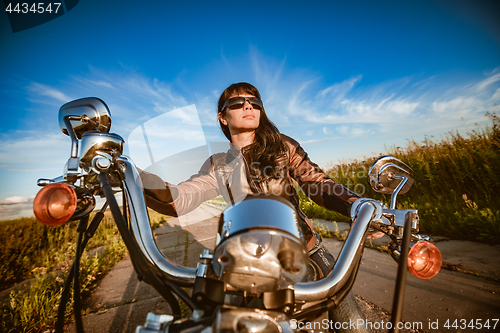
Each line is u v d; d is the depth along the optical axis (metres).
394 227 0.88
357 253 0.79
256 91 1.62
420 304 1.83
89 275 3.16
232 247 0.50
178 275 0.69
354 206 0.94
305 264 0.51
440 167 4.82
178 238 4.93
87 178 0.80
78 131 0.93
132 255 0.64
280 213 0.53
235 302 0.60
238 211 0.54
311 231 1.30
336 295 0.72
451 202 4.17
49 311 2.38
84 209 0.80
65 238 5.91
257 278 0.51
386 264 2.64
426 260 0.76
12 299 2.53
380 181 0.97
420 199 4.70
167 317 0.49
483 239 2.97
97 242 5.56
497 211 3.13
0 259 4.39
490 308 1.65
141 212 0.79
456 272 2.23
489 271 2.15
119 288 2.99
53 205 0.65
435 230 3.52
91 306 2.58
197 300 0.60
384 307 1.86
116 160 0.82
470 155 4.45
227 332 0.43
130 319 2.22
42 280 2.96
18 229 6.13
